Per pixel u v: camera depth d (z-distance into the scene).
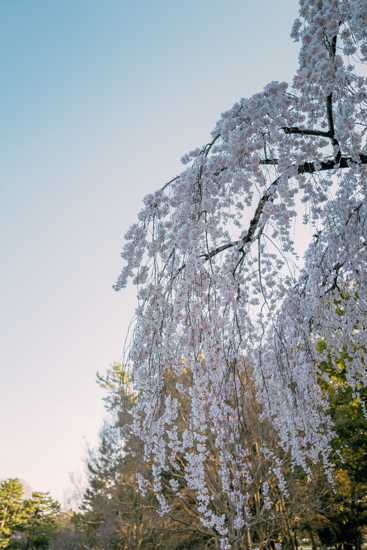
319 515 13.07
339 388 10.78
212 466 9.01
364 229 4.92
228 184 4.11
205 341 3.10
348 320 5.61
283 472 10.77
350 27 3.25
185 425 7.09
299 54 3.64
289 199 4.02
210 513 2.90
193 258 3.27
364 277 5.25
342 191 5.21
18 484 35.62
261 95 3.65
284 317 5.54
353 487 12.66
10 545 32.06
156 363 3.46
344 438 12.05
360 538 14.70
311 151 4.16
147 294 3.53
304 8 3.48
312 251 5.97
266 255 5.48
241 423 3.34
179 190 3.68
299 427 5.25
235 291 4.10
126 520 13.64
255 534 11.62
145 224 3.87
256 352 4.79
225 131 3.69
